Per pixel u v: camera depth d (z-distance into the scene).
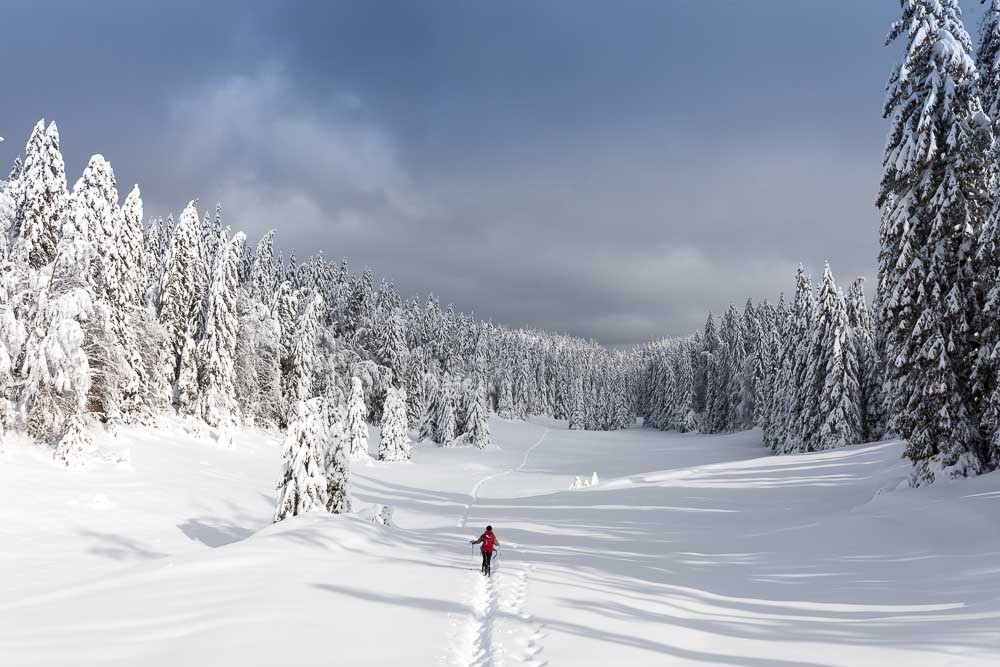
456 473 51.03
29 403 26.25
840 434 42.69
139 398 35.62
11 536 18.73
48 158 31.69
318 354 54.56
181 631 8.52
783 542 17.06
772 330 70.19
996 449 17.77
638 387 161.75
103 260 33.12
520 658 7.41
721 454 62.56
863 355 45.88
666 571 14.23
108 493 24.36
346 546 15.67
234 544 15.16
